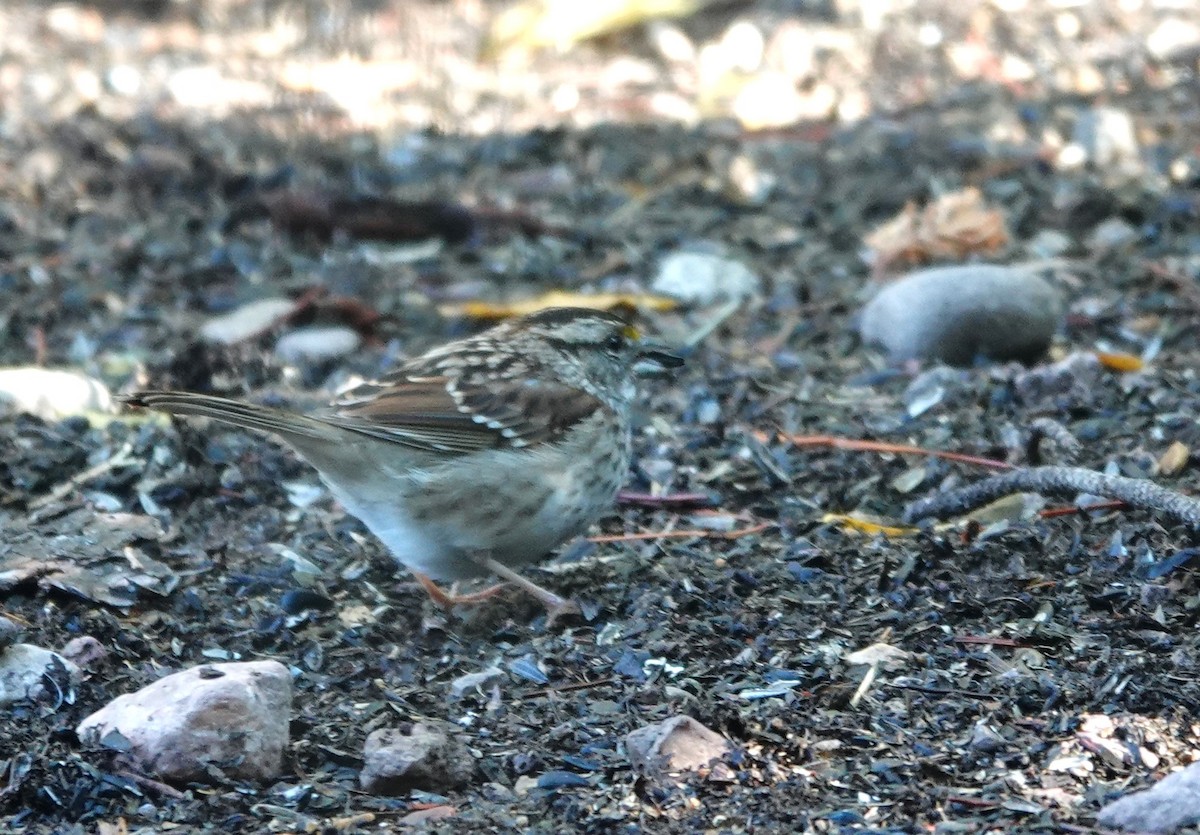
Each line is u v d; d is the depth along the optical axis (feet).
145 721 22.00
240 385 37.29
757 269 44.09
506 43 63.00
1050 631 25.43
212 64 62.08
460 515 26.37
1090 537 28.35
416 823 20.75
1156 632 25.27
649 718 23.44
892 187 48.83
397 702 24.21
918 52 61.00
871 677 24.21
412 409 26.18
